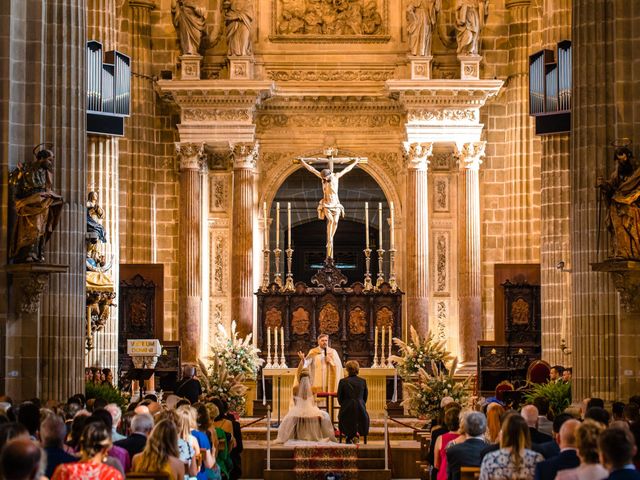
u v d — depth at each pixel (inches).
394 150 1771.7
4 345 1001.5
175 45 1753.2
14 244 999.6
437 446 796.6
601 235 1088.8
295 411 1232.8
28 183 995.3
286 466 1179.3
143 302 1628.9
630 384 1063.0
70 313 1058.1
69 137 1058.1
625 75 1085.1
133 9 1736.0
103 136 1455.5
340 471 1155.3
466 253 1705.2
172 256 1748.3
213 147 1738.4
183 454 678.5
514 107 1752.0
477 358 1614.2
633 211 1015.0
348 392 1216.2
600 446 468.1
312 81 1761.8
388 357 1656.0
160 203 1752.0
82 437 530.3
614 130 1091.9
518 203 1740.9
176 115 1759.4
